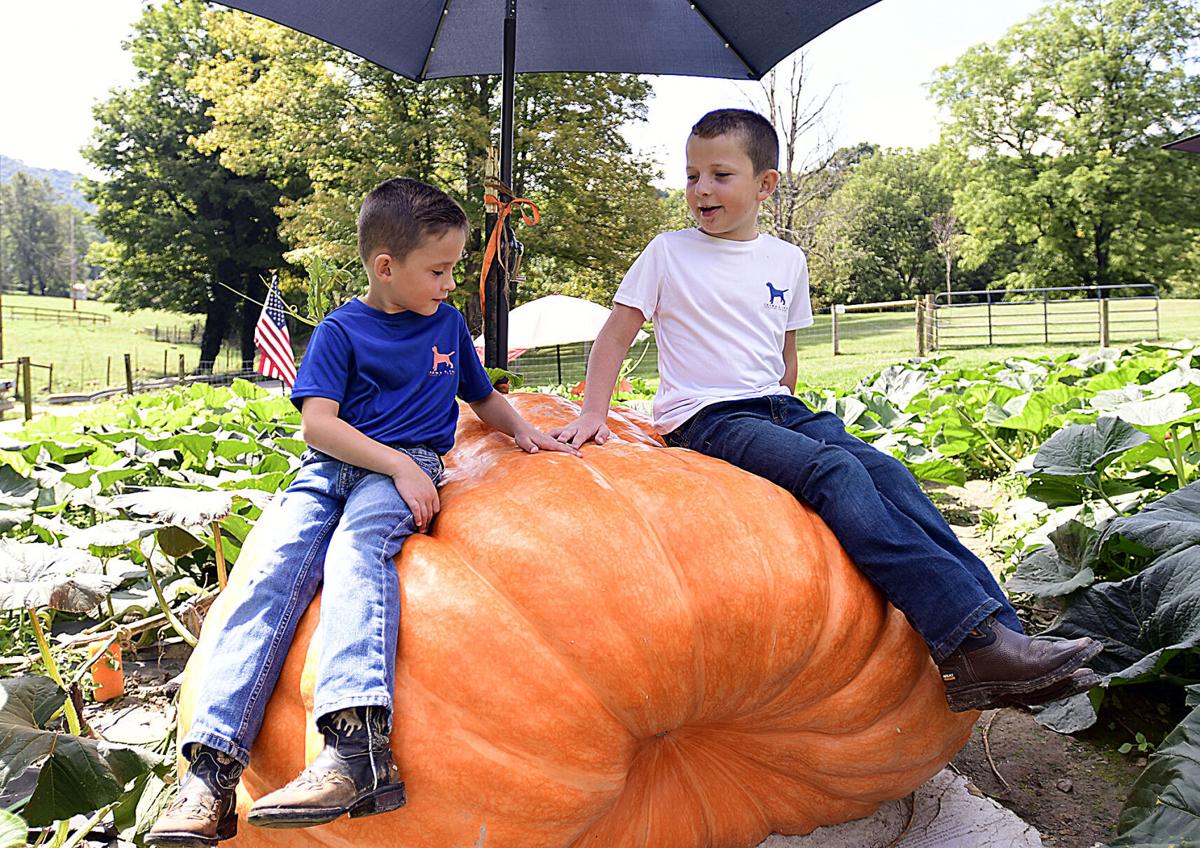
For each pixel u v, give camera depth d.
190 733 1.81
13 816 2.00
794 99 29.47
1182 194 43.41
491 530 2.05
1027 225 46.97
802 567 2.06
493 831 1.83
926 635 2.09
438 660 1.87
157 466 5.85
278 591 1.99
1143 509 3.51
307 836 1.91
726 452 2.50
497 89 26.64
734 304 2.71
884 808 2.54
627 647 1.88
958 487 6.82
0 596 2.62
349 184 28.20
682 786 2.24
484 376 2.57
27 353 56.88
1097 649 2.04
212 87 29.88
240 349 53.06
